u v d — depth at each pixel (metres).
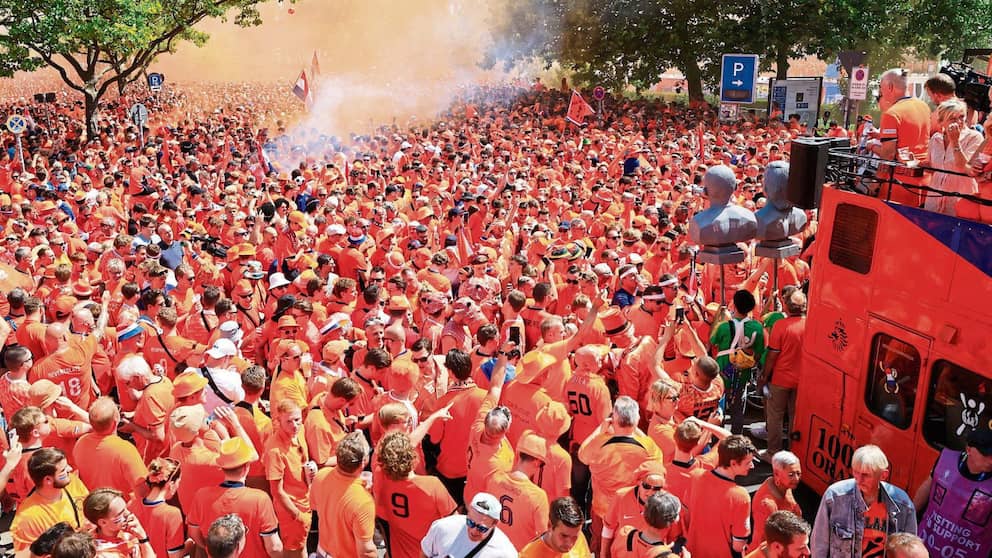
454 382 8.43
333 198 18.30
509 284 14.67
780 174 10.48
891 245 7.82
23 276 13.48
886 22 46.22
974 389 6.92
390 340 8.97
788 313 10.07
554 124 40.53
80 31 30.88
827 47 45.72
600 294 11.15
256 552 6.45
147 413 8.46
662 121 39.97
